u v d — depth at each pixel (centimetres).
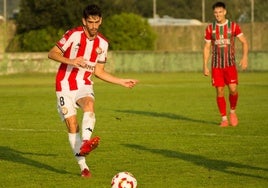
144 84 7438
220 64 3469
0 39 11550
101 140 2986
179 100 5256
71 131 2162
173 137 3070
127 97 5628
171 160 2469
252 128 3400
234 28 3494
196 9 15075
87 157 2539
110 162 2438
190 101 5156
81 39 2136
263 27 11706
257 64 10038
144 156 2561
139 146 2811
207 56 3519
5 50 11581
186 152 2645
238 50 9975
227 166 2341
